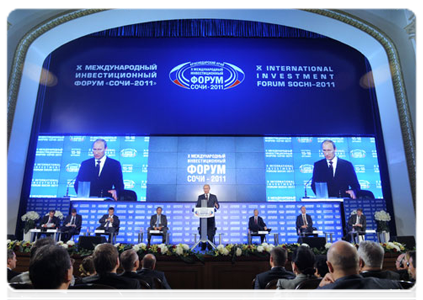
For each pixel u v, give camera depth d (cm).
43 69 1162
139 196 1103
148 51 1216
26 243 538
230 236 1025
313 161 1131
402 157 1049
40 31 1093
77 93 1165
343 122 1158
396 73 1091
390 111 1105
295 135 1148
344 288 182
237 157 1144
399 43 1108
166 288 357
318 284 228
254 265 496
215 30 1223
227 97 1176
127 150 1134
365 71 1205
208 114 1160
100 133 1137
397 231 1029
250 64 1210
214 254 494
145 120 1152
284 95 1180
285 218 1044
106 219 920
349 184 1105
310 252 262
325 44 1231
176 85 1185
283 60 1216
